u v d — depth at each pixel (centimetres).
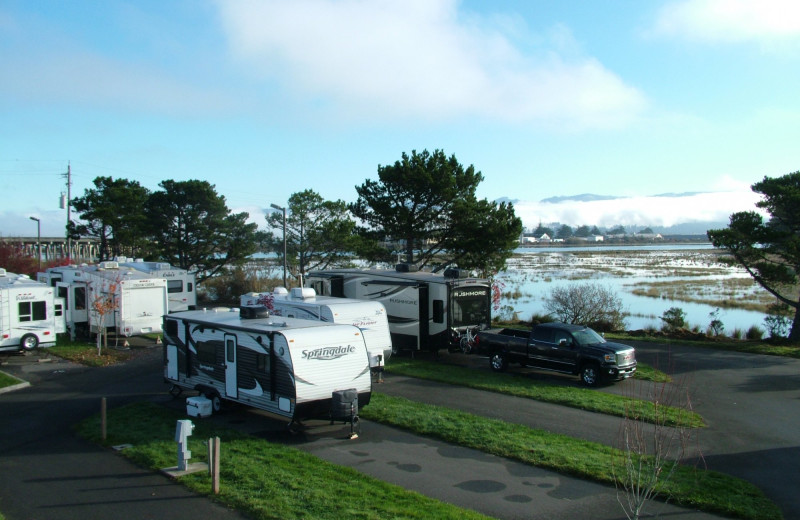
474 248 3212
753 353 2300
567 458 1098
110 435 1278
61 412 1503
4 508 898
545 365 1875
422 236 3344
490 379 1836
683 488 964
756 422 1401
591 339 1830
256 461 1089
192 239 4400
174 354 1602
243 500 907
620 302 3262
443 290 2189
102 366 2128
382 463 1110
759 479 1043
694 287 5953
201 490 955
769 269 2511
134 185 4328
